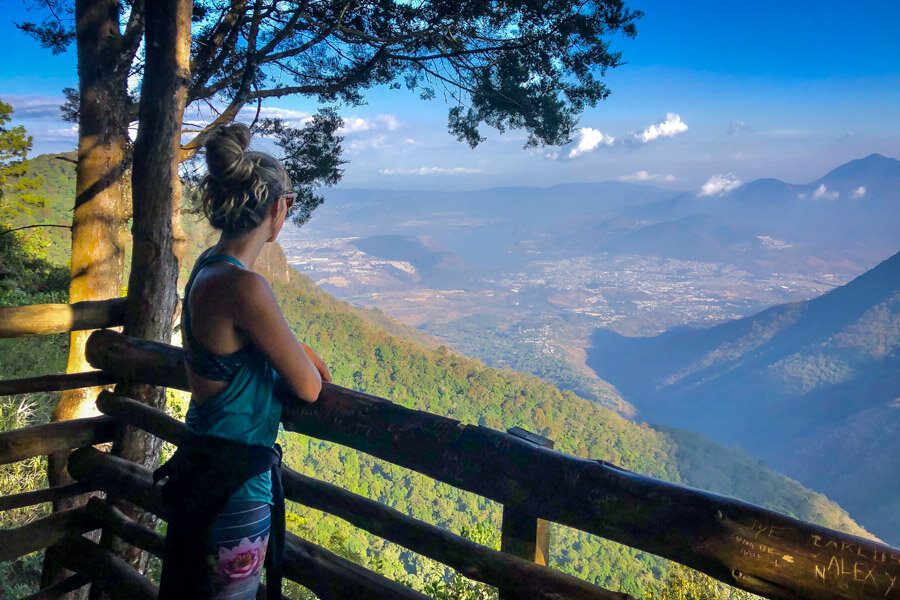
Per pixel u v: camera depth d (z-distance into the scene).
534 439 1.72
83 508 2.78
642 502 1.45
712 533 1.36
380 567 14.58
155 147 2.93
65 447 2.69
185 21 2.96
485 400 126.69
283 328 1.61
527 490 1.61
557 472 1.58
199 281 1.64
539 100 8.38
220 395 1.67
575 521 1.55
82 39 6.05
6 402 6.32
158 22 2.91
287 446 72.50
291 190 1.71
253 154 1.63
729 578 1.35
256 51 7.48
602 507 1.50
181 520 1.67
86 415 5.62
